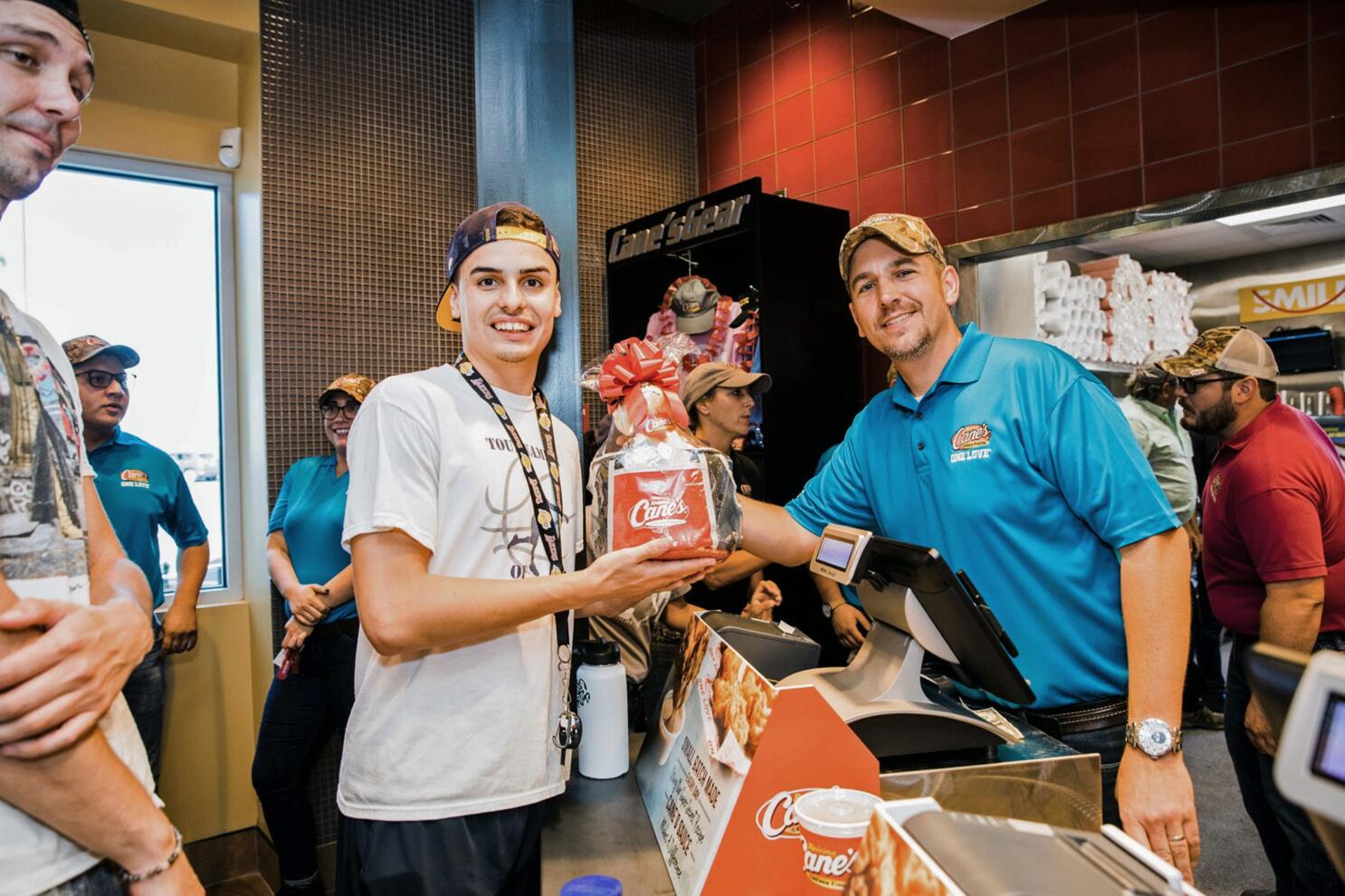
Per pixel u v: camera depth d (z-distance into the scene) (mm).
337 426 2633
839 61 3225
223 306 3160
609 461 1073
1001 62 2729
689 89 3816
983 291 2889
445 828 1103
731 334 2986
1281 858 1945
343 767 1191
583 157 3439
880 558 1039
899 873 493
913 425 1478
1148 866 464
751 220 2809
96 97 2891
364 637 1217
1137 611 1190
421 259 3092
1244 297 3072
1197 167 2311
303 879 2553
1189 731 3299
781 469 2844
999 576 1386
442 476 1125
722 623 1424
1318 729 280
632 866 968
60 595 684
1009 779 791
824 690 1062
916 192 2980
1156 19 2377
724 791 830
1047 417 1319
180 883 713
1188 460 2998
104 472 2535
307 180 2850
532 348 1202
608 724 1298
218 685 3002
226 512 3162
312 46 2861
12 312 718
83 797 633
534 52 1925
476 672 1131
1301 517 1762
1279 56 2160
